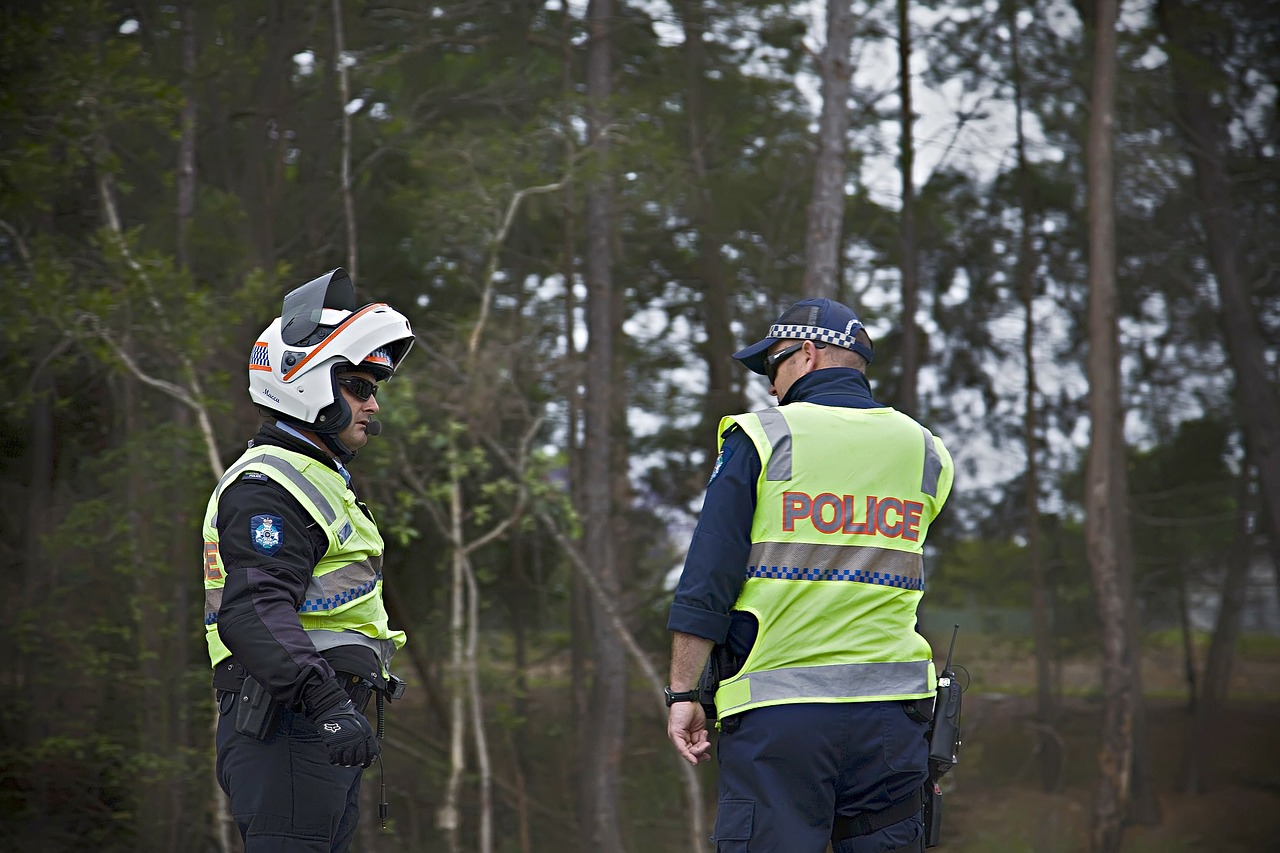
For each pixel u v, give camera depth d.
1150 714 21.23
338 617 3.58
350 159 12.50
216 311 9.64
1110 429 16.00
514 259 13.17
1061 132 18.44
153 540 10.37
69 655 10.78
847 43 12.61
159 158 11.11
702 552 3.63
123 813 10.72
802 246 15.84
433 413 10.82
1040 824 17.34
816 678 3.58
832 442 3.70
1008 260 19.31
